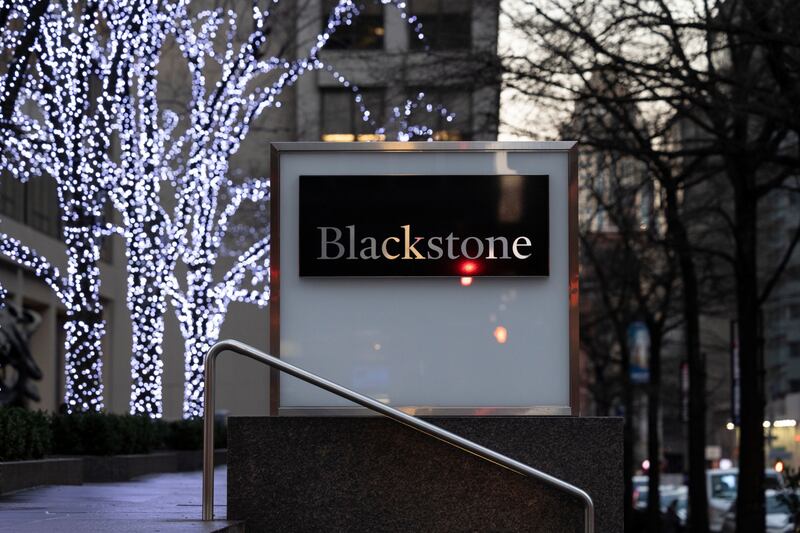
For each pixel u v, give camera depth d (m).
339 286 7.89
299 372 7.19
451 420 7.50
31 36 17.38
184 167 28.95
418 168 7.95
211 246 23.67
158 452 21.03
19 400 22.16
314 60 23.19
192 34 22.59
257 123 44.69
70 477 13.90
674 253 30.42
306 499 7.50
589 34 17.44
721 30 16.31
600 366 41.91
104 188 20.83
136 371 21.83
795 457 59.34
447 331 7.85
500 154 7.95
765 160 18.70
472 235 7.90
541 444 7.46
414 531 7.48
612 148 19.09
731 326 30.33
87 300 20.00
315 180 7.95
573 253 7.84
